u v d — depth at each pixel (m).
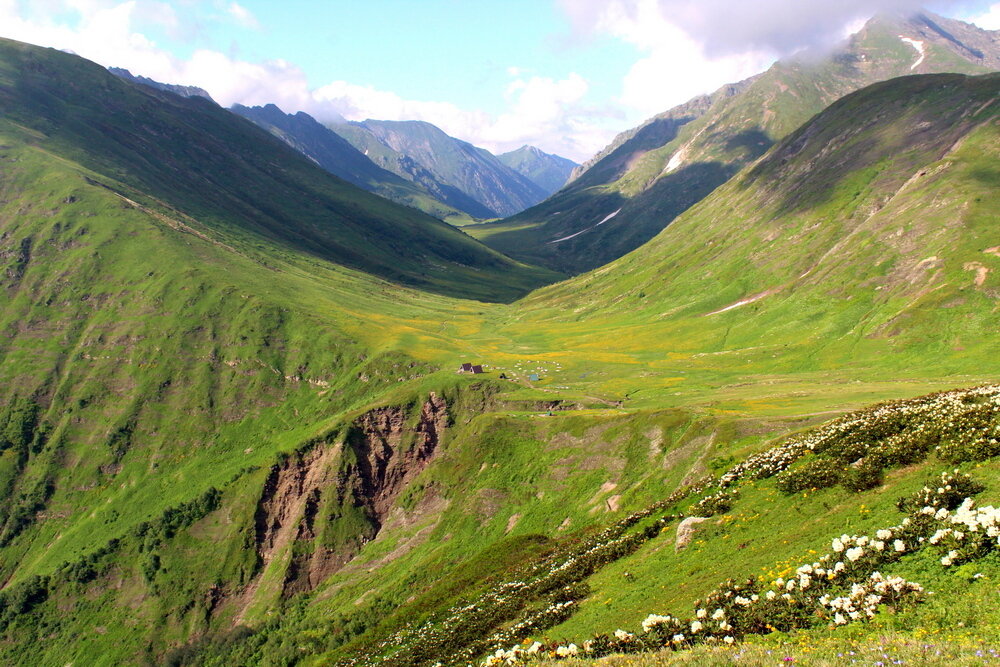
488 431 121.81
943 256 145.25
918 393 83.94
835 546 27.09
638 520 54.12
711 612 28.55
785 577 28.33
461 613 57.94
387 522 128.38
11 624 130.00
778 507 37.78
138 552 140.00
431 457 148.12
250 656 109.56
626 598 37.34
